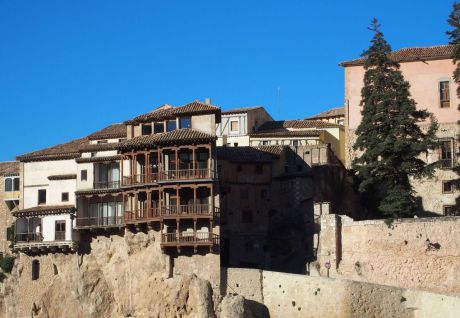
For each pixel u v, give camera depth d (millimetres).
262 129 130625
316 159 111625
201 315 91812
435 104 105062
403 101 94250
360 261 90875
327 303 87562
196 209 95312
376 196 101938
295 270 99250
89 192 103500
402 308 84562
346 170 106125
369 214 102000
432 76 105688
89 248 103875
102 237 103125
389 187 93875
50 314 104812
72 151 109938
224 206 105875
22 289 107438
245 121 126188
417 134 94750
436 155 103062
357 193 103688
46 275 106125
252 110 128125
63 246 103750
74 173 108250
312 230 101500
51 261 105938
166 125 101688
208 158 97062
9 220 119812
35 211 105938
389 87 95688
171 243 95062
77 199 104062
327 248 92750
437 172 101875
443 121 104250
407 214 91625
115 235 102438
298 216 104625
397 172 93062
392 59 106375
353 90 108562
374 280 89688
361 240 91188
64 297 104250
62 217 104812
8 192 120375
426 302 83500
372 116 94625
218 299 93000
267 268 103438
